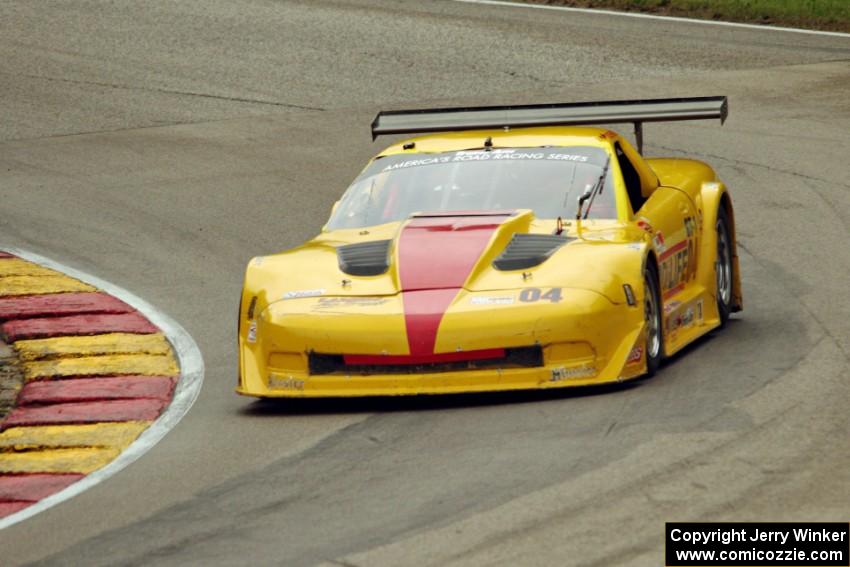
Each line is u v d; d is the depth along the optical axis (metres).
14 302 39.50
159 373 32.84
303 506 21.50
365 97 64.69
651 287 28.45
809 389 25.70
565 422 24.55
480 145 32.38
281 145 57.59
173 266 43.22
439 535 19.48
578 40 74.56
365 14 81.75
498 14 82.06
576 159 31.14
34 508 23.41
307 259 28.89
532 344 26.00
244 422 27.44
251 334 28.08
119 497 23.34
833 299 34.53
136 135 59.62
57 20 80.25
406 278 27.19
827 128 56.25
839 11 79.94
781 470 21.11
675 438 23.05
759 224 43.72
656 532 18.97
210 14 81.69
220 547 19.97
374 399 27.95
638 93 63.12
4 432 28.81
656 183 33.09
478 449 23.45
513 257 27.55
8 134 60.03
